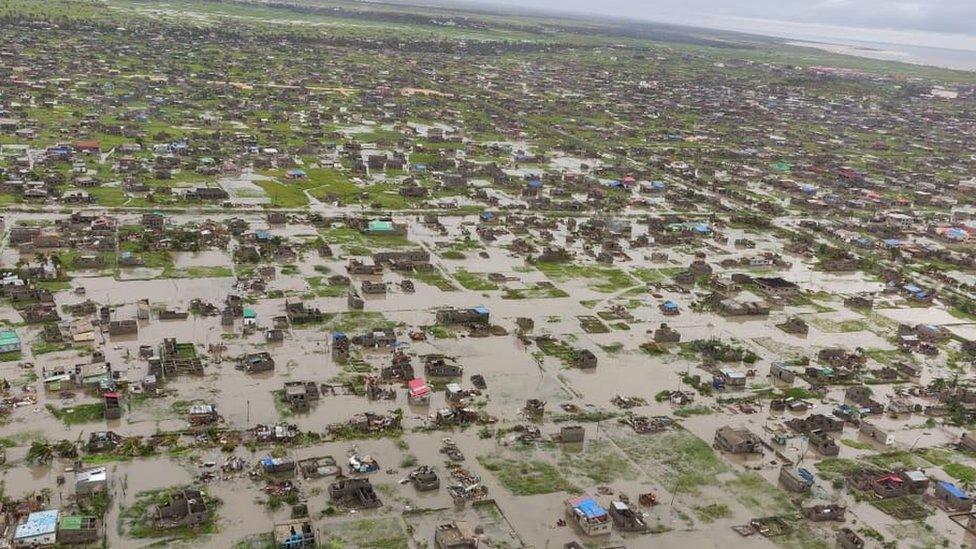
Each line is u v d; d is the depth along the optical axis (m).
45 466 75.88
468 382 99.31
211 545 67.31
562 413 94.00
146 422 84.44
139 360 96.75
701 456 87.69
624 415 94.88
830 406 101.25
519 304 125.81
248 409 88.75
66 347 98.25
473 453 84.56
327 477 77.94
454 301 124.50
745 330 123.94
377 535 70.38
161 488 74.00
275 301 117.62
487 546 70.31
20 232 130.25
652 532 74.56
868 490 83.50
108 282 119.12
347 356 102.75
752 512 78.81
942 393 105.00
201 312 111.12
